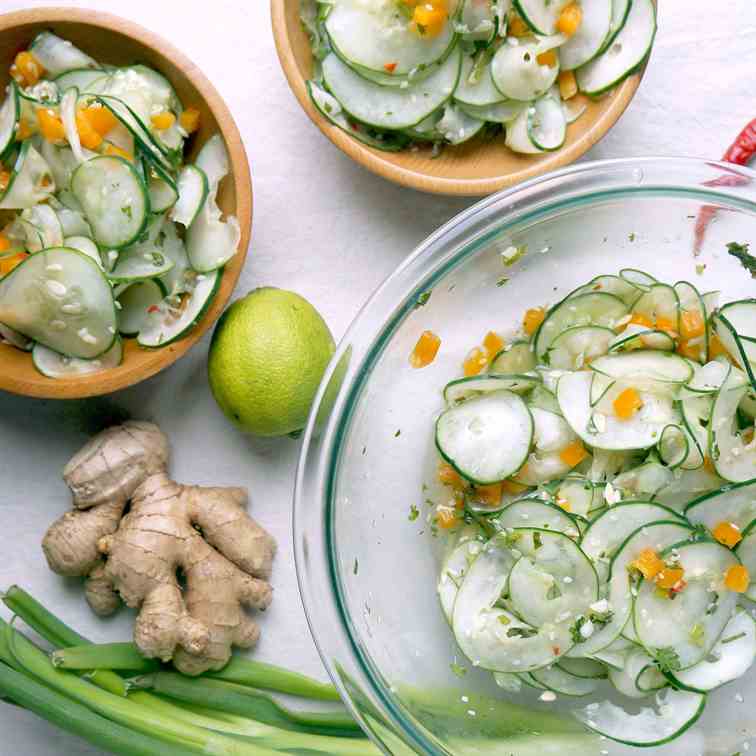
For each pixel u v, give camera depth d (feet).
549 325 2.19
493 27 2.20
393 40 2.20
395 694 2.23
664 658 2.10
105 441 2.33
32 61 2.24
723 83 2.35
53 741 2.41
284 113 2.38
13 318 2.24
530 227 2.20
